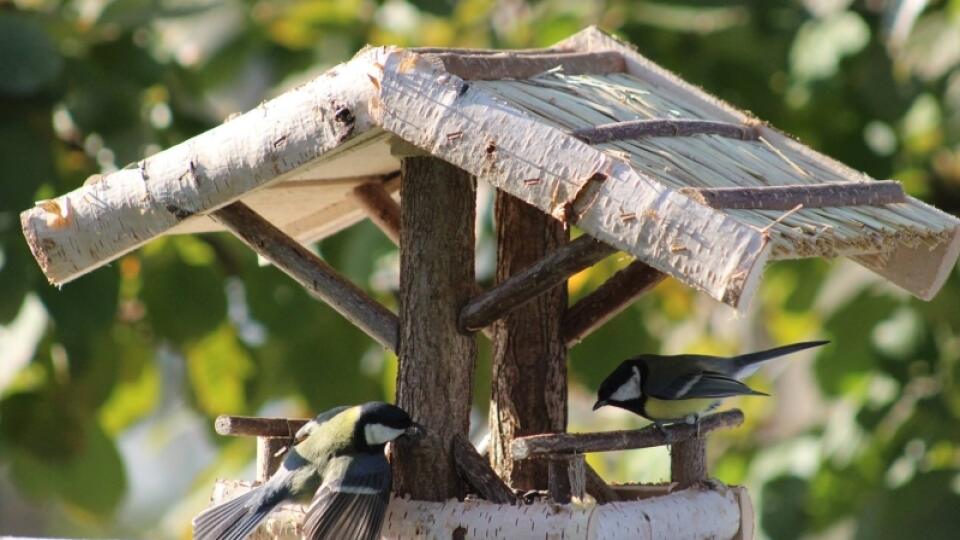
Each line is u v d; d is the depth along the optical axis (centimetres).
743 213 625
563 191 610
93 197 734
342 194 934
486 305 717
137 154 1122
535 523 663
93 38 1162
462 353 729
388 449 757
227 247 1275
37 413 1257
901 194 758
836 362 1273
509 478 788
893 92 1217
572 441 668
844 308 1270
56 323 1093
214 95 1358
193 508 1350
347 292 757
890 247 718
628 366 931
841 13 1207
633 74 867
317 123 676
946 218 757
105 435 1282
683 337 1439
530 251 807
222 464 1359
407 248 738
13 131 1080
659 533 679
